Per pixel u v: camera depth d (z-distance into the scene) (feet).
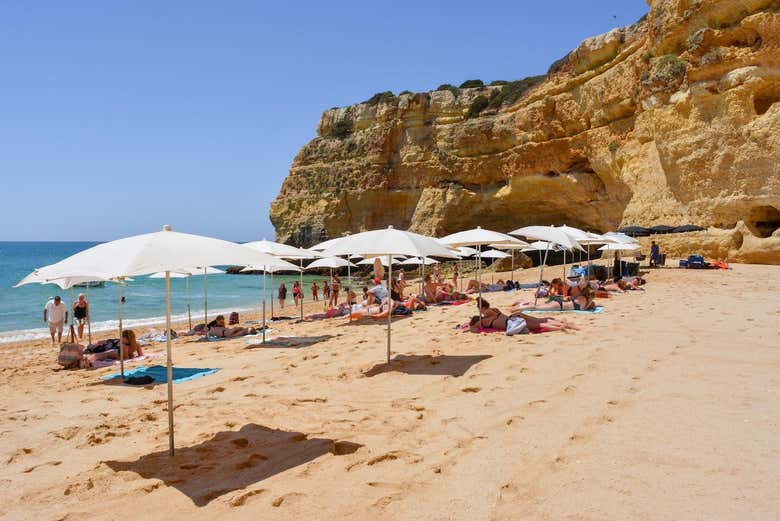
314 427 19.40
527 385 23.45
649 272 83.61
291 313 86.48
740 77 95.25
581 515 11.66
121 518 12.97
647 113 118.62
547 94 158.20
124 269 15.76
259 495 13.79
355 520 12.21
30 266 270.67
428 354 32.19
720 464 13.84
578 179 148.36
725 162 96.99
